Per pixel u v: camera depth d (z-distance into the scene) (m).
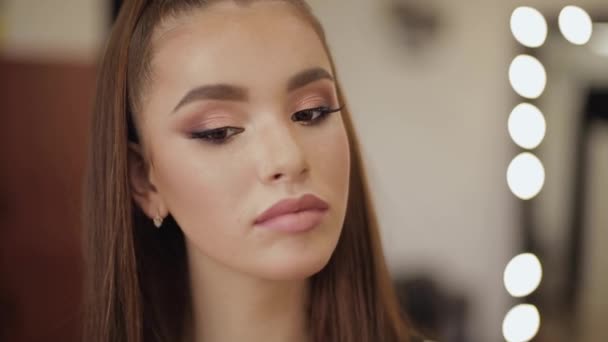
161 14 0.58
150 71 0.58
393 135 1.22
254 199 0.54
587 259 1.19
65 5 1.19
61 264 1.19
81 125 1.19
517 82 1.18
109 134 0.64
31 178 1.18
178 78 0.56
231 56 0.54
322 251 0.54
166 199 0.60
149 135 0.59
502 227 1.23
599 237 1.18
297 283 0.63
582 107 1.16
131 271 0.65
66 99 1.19
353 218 0.67
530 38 1.16
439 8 1.19
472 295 1.26
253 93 0.54
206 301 0.63
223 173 0.55
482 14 1.18
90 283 0.69
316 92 0.56
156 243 0.69
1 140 1.17
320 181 0.55
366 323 0.66
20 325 1.19
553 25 1.15
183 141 0.56
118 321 0.65
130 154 0.63
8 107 1.17
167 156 0.57
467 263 1.25
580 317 1.21
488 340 1.26
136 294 0.65
